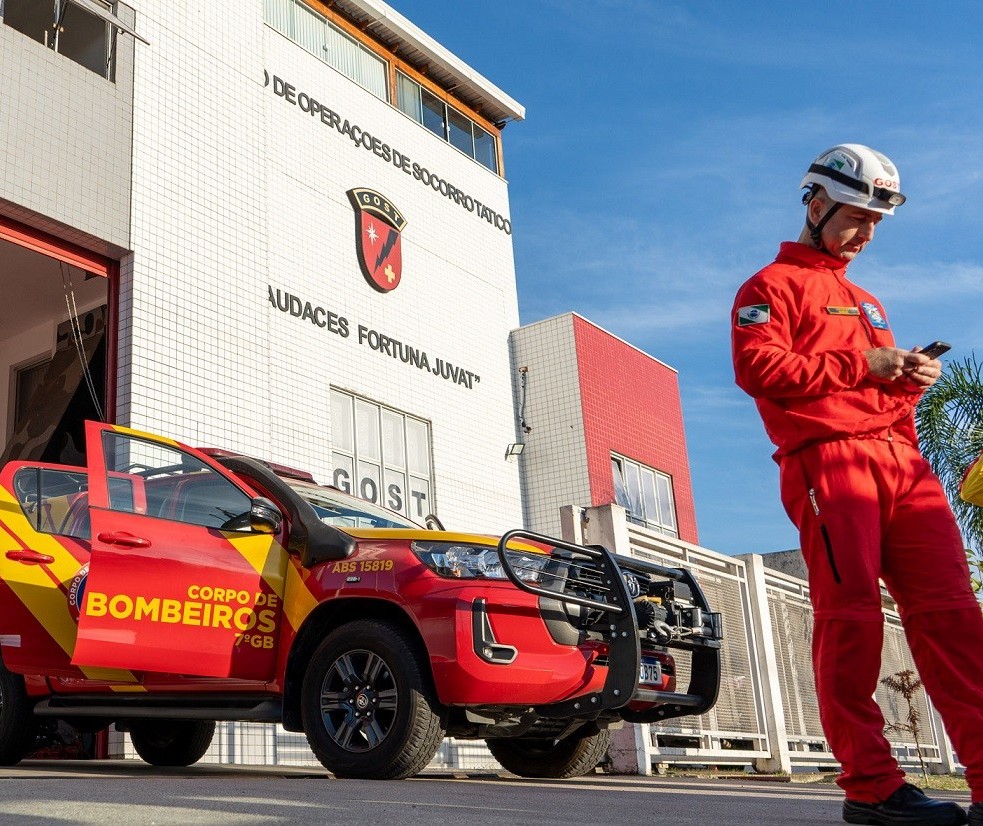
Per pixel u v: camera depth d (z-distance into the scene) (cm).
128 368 876
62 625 506
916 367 279
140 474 495
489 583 457
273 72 1246
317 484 601
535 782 520
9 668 488
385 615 482
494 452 1456
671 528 1641
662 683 495
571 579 464
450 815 280
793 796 488
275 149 1217
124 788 338
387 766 445
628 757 778
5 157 827
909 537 275
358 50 1431
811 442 279
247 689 501
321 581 490
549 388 1520
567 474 1477
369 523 555
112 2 954
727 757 902
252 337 993
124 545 462
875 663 268
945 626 266
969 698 260
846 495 272
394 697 458
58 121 874
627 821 277
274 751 866
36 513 521
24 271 1053
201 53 1026
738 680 950
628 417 1595
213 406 934
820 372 276
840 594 269
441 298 1430
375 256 1316
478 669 439
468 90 1605
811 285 298
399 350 1326
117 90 932
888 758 264
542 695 445
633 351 1662
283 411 1123
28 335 1198
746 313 295
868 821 265
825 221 301
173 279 931
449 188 1505
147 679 515
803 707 1069
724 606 966
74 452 1009
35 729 568
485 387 1471
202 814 266
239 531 507
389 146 1406
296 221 1216
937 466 1040
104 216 889
